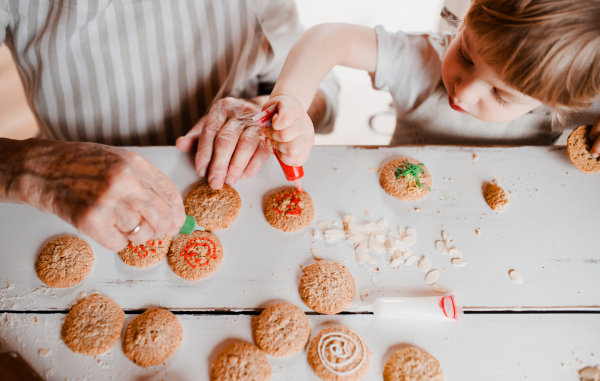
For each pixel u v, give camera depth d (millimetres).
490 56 646
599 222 752
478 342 622
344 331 618
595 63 596
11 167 545
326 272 669
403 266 696
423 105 1137
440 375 586
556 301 663
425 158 835
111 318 612
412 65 1078
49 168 536
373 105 2146
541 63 607
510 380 592
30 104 1079
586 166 795
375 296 662
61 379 567
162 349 588
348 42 965
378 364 601
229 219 724
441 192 787
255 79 1242
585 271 695
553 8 577
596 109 973
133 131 1092
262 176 794
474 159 836
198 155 771
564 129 1058
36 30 898
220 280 665
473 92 734
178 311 634
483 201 778
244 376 567
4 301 629
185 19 970
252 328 622
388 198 778
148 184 578
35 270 660
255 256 693
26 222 708
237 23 1039
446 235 732
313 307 641
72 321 605
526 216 757
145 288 652
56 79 957
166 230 598
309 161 822
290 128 595
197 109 1130
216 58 1058
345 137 2033
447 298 639
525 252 715
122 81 994
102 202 509
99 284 653
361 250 708
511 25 604
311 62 838
